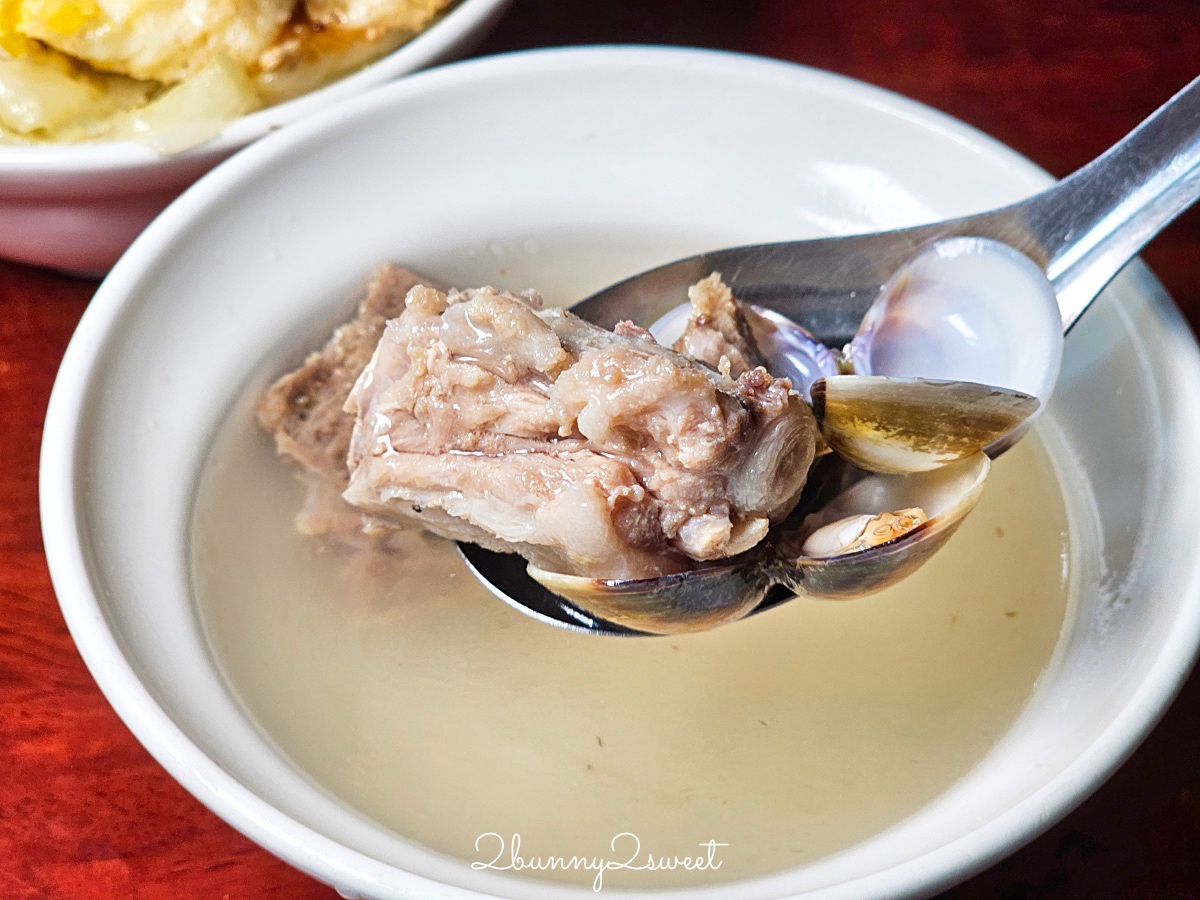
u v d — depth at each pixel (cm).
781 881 12
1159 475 15
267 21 20
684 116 19
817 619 16
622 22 24
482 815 14
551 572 15
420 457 15
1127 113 23
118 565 14
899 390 14
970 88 23
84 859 14
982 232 16
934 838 12
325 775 14
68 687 16
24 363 19
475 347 15
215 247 17
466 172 19
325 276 18
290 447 17
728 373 15
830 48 24
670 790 15
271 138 18
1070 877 14
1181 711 15
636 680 16
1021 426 15
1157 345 16
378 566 17
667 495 14
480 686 16
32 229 19
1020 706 15
